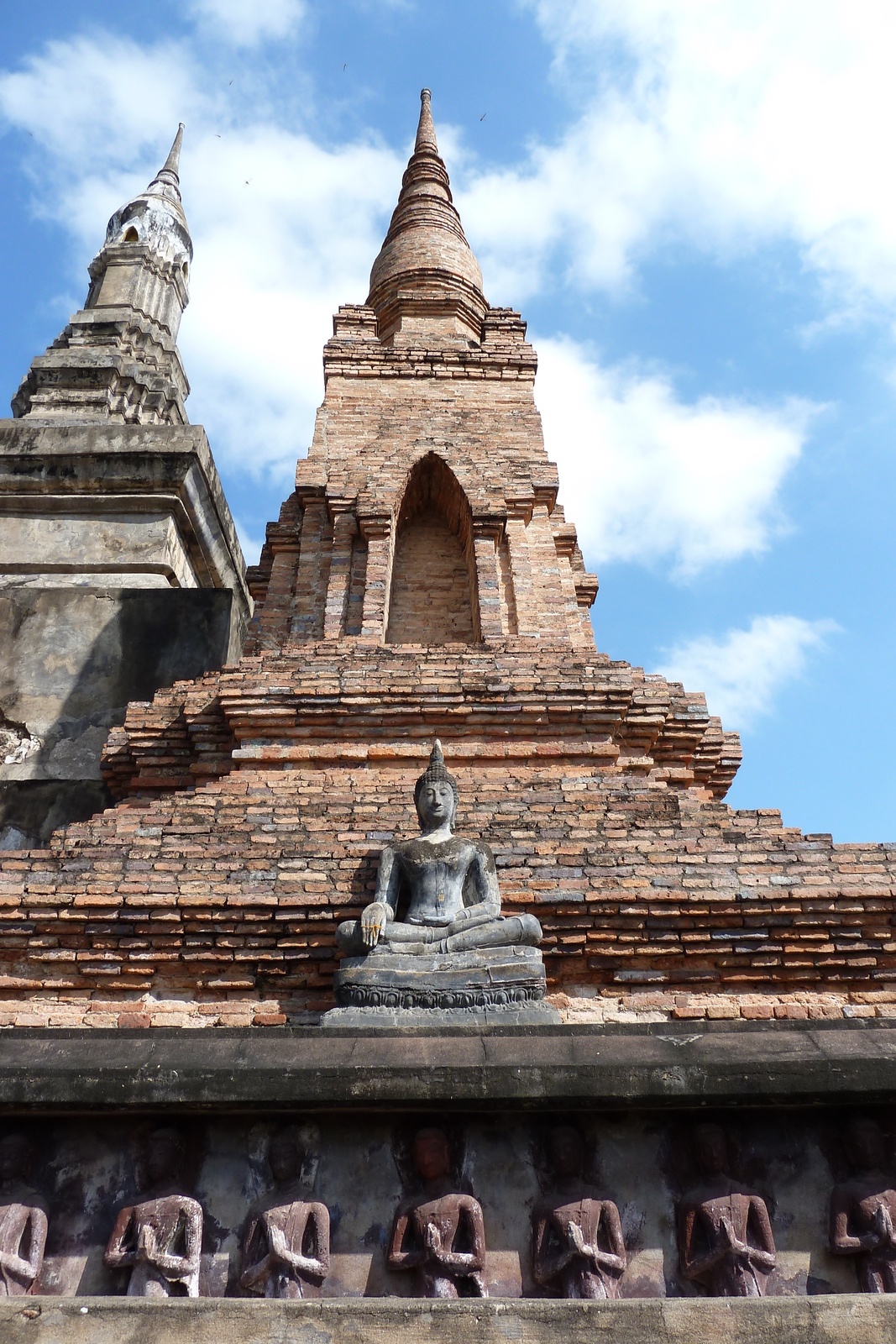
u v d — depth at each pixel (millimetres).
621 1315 4457
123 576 13320
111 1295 4797
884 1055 5246
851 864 8609
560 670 10594
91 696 11648
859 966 8188
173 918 8164
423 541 14828
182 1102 5098
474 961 6875
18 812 10375
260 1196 5145
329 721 10133
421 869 7660
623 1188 5203
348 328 16906
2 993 8086
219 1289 4926
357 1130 5297
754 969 8242
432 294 17734
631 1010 8086
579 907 8258
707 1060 5234
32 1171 5227
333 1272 4957
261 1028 5738
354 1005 6715
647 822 9070
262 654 11031
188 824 9023
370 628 12477
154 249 17922
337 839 8836
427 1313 4445
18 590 12508
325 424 15086
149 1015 7934
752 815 9453
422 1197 5105
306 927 8172
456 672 10508
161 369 16656
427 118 21875
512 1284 4938
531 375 16031
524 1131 5312
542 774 9875
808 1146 5324
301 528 14156
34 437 13844
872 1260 4992
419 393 15664
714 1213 5047
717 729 11281
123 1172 5230
